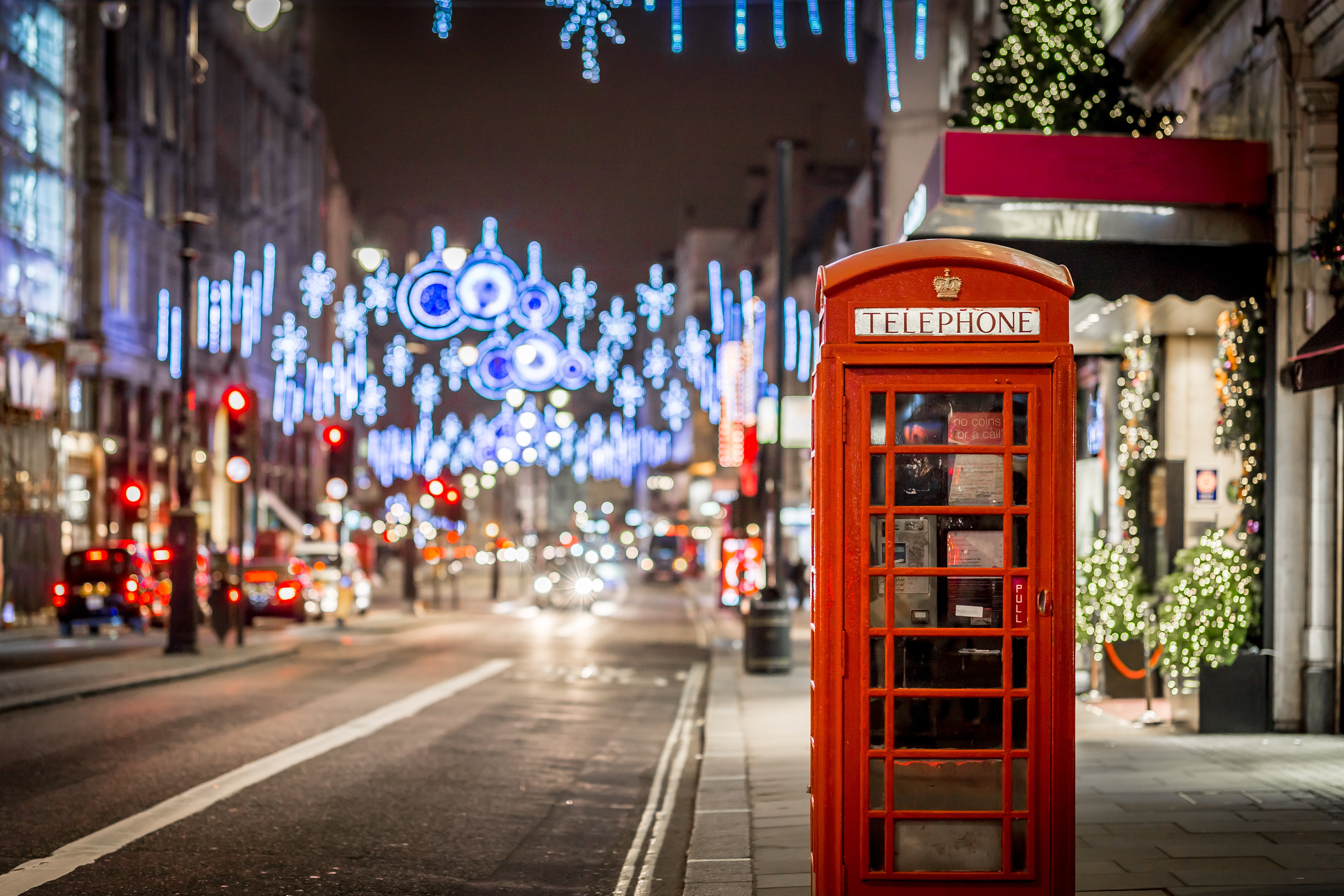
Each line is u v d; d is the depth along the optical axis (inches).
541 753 516.4
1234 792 374.3
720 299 1785.2
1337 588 487.2
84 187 1606.8
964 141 479.2
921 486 239.5
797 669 869.8
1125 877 280.7
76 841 333.4
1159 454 604.7
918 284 240.5
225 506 2076.8
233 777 431.8
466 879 308.3
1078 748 458.0
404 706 658.2
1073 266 480.1
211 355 2043.6
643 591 2655.0
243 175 2249.0
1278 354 486.9
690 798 426.0
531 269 902.4
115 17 1266.0
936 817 237.8
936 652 239.0
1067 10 575.2
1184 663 490.3
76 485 1584.6
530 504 5802.2
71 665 812.6
